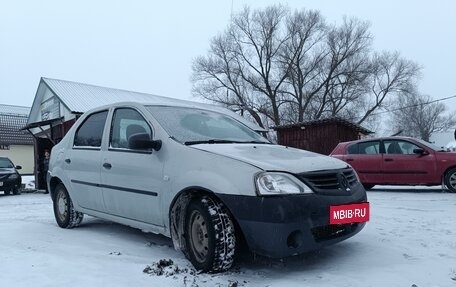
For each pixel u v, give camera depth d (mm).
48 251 4863
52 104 21047
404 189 11758
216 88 46062
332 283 3602
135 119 5016
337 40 44094
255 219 3605
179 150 4281
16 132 35875
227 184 3766
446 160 10266
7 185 17016
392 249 4648
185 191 4066
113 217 5156
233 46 45344
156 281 3727
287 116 45312
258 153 4148
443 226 5891
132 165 4715
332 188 3928
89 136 5750
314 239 3723
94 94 21047
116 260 4426
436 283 3572
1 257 4605
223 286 3557
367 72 43875
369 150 11258
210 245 3787
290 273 3898
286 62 44188
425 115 70625
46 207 10047
